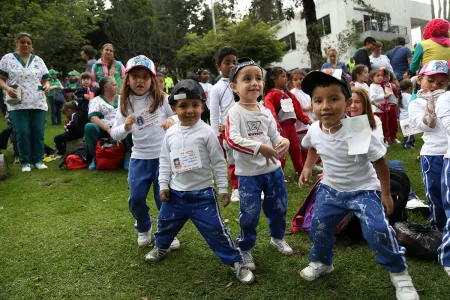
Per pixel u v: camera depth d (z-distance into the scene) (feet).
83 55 27.07
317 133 7.86
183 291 8.14
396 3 84.17
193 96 8.40
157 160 9.81
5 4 51.13
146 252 10.03
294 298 7.67
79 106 22.57
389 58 29.91
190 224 11.83
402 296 7.07
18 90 17.81
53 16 59.16
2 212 13.52
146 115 9.80
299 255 9.50
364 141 7.04
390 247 7.03
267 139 8.95
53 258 9.82
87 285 8.52
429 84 9.84
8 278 8.84
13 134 21.49
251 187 8.66
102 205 14.02
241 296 7.83
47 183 17.34
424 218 11.18
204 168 8.50
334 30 78.89
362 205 7.23
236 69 8.77
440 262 8.14
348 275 8.39
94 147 19.90
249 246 8.91
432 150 9.78
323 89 7.25
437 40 14.32
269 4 43.75
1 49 50.75
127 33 87.40
